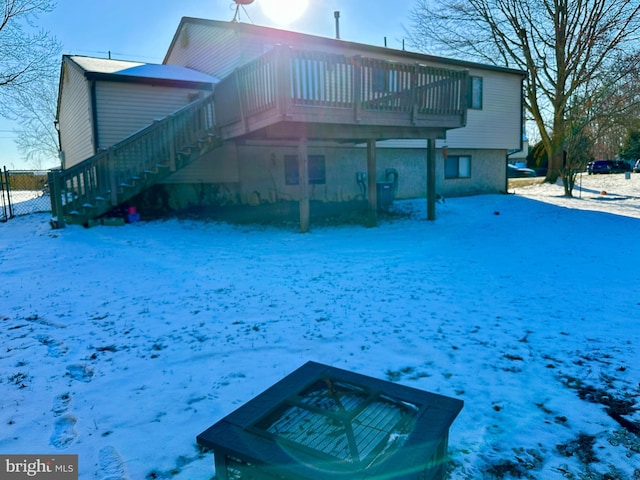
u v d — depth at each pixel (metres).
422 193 16.84
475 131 17.30
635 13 19.31
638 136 36.81
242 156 13.32
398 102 10.02
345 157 15.10
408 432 1.94
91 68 11.74
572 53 20.75
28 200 15.20
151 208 12.04
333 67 9.69
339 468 1.65
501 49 21.98
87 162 9.62
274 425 2.03
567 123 21.23
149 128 10.26
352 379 2.41
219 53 13.45
